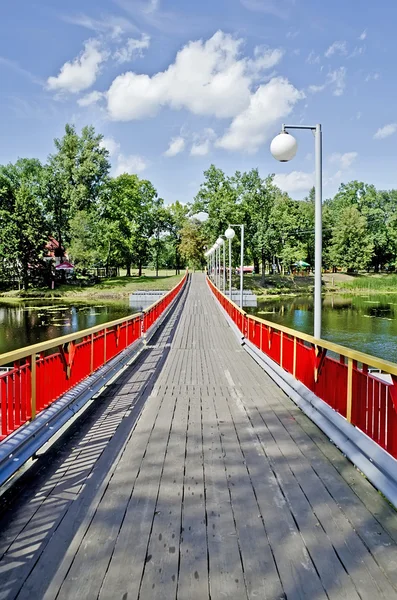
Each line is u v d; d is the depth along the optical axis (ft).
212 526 10.28
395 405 12.10
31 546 9.47
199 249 248.73
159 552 9.24
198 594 7.99
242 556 9.11
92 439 16.40
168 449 15.37
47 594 7.99
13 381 13.99
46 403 16.83
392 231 224.74
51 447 15.52
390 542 9.62
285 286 185.47
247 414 19.90
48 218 181.47
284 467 13.80
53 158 180.86
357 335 80.48
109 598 7.89
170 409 20.72
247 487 12.37
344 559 9.01
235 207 177.58
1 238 163.43
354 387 15.02
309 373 20.85
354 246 213.46
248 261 207.92
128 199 192.54
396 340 75.36
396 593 8.01
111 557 9.07
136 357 37.32
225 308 75.10
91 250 172.86
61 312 122.93
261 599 7.86
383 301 146.51
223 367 32.76
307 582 8.30
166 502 11.46
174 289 101.50
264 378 28.60
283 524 10.37
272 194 197.47
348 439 14.85
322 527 10.24
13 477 12.98
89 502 11.46
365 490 12.19
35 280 170.50
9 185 173.99
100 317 112.47
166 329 58.08
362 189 255.29
